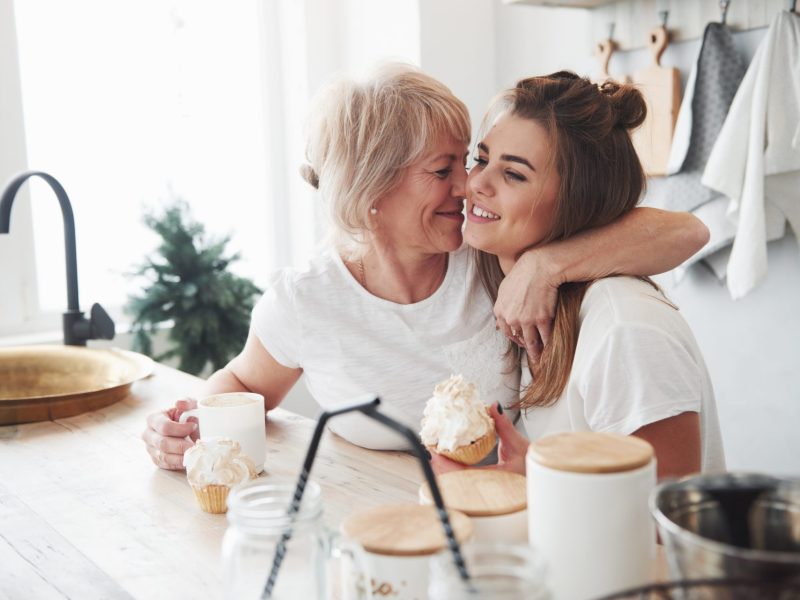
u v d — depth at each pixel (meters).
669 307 1.17
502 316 1.28
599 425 1.12
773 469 2.14
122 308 2.49
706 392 1.21
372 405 0.56
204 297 2.49
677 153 2.07
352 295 1.43
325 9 2.98
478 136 1.34
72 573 0.91
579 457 0.65
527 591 0.51
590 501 0.63
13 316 2.65
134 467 1.26
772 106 1.89
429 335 1.41
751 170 1.91
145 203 2.56
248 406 1.19
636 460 0.64
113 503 1.12
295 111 3.07
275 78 3.11
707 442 1.23
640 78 2.21
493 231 1.27
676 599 0.52
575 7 2.35
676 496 0.58
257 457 1.20
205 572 0.90
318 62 3.00
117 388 1.60
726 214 2.01
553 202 1.23
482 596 0.50
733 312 2.18
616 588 0.64
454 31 2.67
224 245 2.58
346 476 1.20
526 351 1.38
